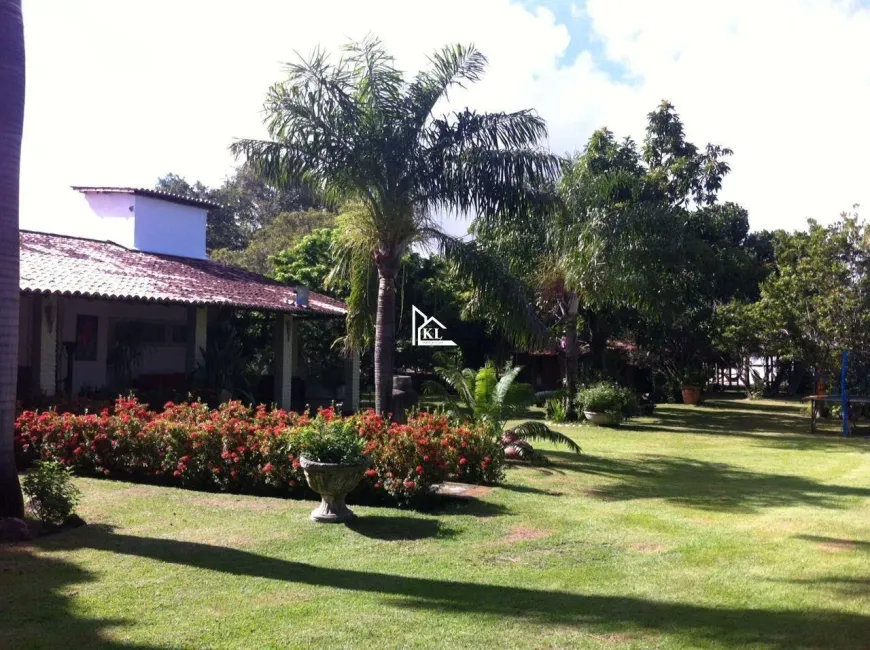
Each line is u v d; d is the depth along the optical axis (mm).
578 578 5992
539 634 4688
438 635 4625
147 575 5730
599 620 4973
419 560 6422
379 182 12453
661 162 26344
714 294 25547
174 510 8000
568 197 18953
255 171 12727
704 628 4844
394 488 8562
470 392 13086
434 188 12523
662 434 19016
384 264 12953
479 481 10289
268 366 22281
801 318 21656
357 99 12562
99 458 9883
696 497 9961
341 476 7547
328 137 12250
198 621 4773
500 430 12617
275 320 19000
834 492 10461
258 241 36156
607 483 11023
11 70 6773
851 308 20656
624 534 7590
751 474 12297
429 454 8633
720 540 7371
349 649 4383
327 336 23844
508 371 13602
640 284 19172
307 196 13789
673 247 19906
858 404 22062
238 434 9227
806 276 21312
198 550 6461
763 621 4996
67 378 16688
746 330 25016
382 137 12383
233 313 19594
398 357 27844
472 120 12641
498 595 5488
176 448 9492
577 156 19500
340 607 5102
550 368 31469
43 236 17969
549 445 15562
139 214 20047
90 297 13492
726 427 21297
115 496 8656
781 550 6984
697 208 25641
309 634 4586
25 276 13453
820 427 21281
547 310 21438
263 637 4531
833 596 5566
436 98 12883
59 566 5902
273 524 7492
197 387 16234
